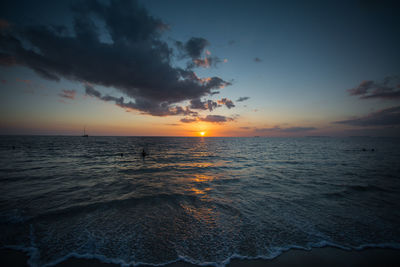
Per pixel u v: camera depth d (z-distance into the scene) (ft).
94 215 20.74
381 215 21.08
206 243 15.58
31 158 72.84
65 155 85.61
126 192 29.37
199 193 29.17
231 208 23.09
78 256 13.67
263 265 12.94
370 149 135.13
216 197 27.25
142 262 13.19
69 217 20.11
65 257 13.53
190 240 15.99
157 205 23.94
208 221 19.54
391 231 17.48
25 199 25.49
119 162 66.28
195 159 77.00
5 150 107.45
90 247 14.82
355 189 31.19
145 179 39.06
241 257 13.79
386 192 29.63
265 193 29.25
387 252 14.34
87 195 27.63
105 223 18.89
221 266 12.83
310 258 13.67
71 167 53.47
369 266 12.85
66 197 26.58
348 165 59.26
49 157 77.05
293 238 16.37
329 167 55.31
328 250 14.65
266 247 15.05
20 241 15.43
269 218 20.31
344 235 16.84
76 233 16.88
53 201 24.86
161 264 13.01
